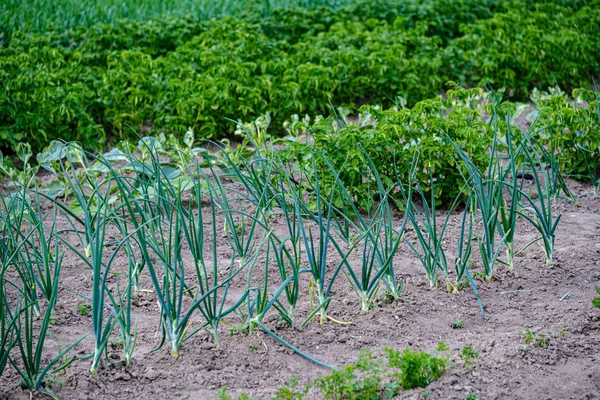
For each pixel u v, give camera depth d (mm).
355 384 3178
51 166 5969
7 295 4191
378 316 3900
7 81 7398
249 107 7445
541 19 10406
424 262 4164
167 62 8344
